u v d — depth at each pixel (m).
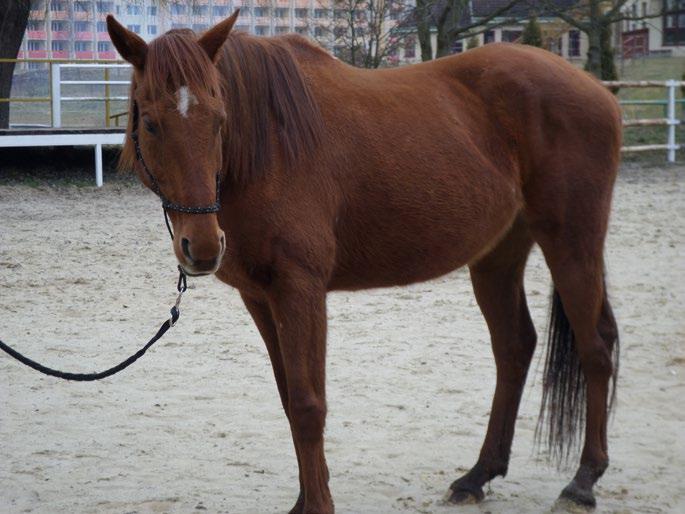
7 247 10.45
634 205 13.63
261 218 3.54
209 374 6.14
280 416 5.38
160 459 4.72
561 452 4.34
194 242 3.22
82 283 8.76
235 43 3.63
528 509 4.17
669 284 8.65
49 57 25.34
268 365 6.34
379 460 4.71
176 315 4.03
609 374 4.27
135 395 5.72
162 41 3.28
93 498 4.22
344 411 5.42
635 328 7.12
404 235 3.95
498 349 4.50
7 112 18.44
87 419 5.30
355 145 3.84
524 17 23.25
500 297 4.49
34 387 5.85
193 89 3.21
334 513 3.83
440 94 4.21
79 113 18.59
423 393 5.74
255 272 3.62
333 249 3.72
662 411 5.38
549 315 4.43
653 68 33.56
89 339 6.91
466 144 4.11
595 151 4.31
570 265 4.27
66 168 17.02
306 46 4.03
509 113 4.28
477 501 4.21
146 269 9.43
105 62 17.75
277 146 3.61
